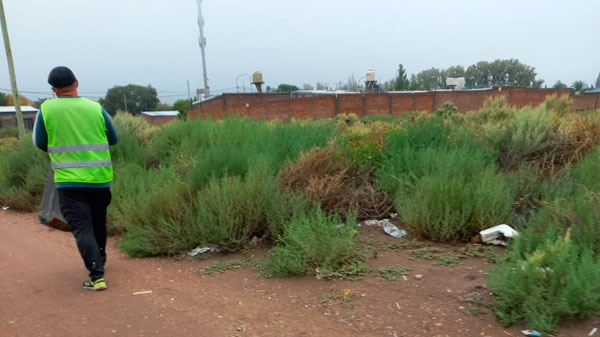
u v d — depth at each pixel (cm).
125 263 529
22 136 1358
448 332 326
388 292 398
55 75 426
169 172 762
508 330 323
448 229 517
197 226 561
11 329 350
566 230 427
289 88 7369
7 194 972
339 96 4009
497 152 751
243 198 573
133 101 7512
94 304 396
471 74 11106
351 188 666
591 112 873
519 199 582
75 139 420
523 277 342
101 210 458
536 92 4616
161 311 380
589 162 619
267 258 508
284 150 823
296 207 556
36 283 457
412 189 616
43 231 726
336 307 377
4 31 1625
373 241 544
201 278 466
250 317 367
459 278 416
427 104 4291
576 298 321
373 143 775
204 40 4459
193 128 1134
